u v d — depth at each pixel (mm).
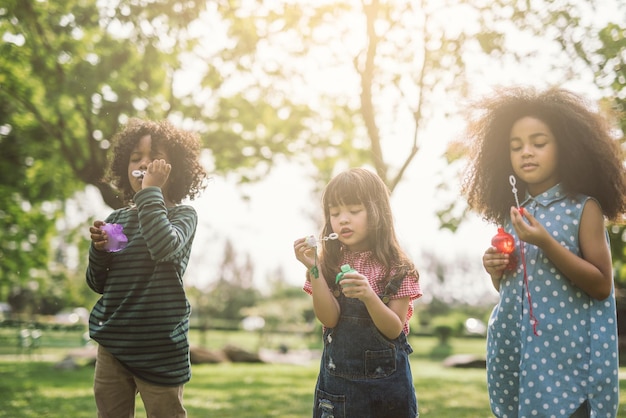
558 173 2445
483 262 2459
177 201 3053
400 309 2574
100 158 9336
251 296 39625
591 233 2328
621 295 19359
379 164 7871
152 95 9781
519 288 2371
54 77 9141
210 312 30969
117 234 2674
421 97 7965
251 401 6445
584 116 2412
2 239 14781
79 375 10273
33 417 5035
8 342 18234
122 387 2715
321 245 2783
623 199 2412
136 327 2639
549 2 6980
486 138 2621
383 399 2492
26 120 11305
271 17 8656
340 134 12227
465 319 31797
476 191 2701
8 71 9859
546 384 2240
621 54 6512
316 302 2559
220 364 14820
